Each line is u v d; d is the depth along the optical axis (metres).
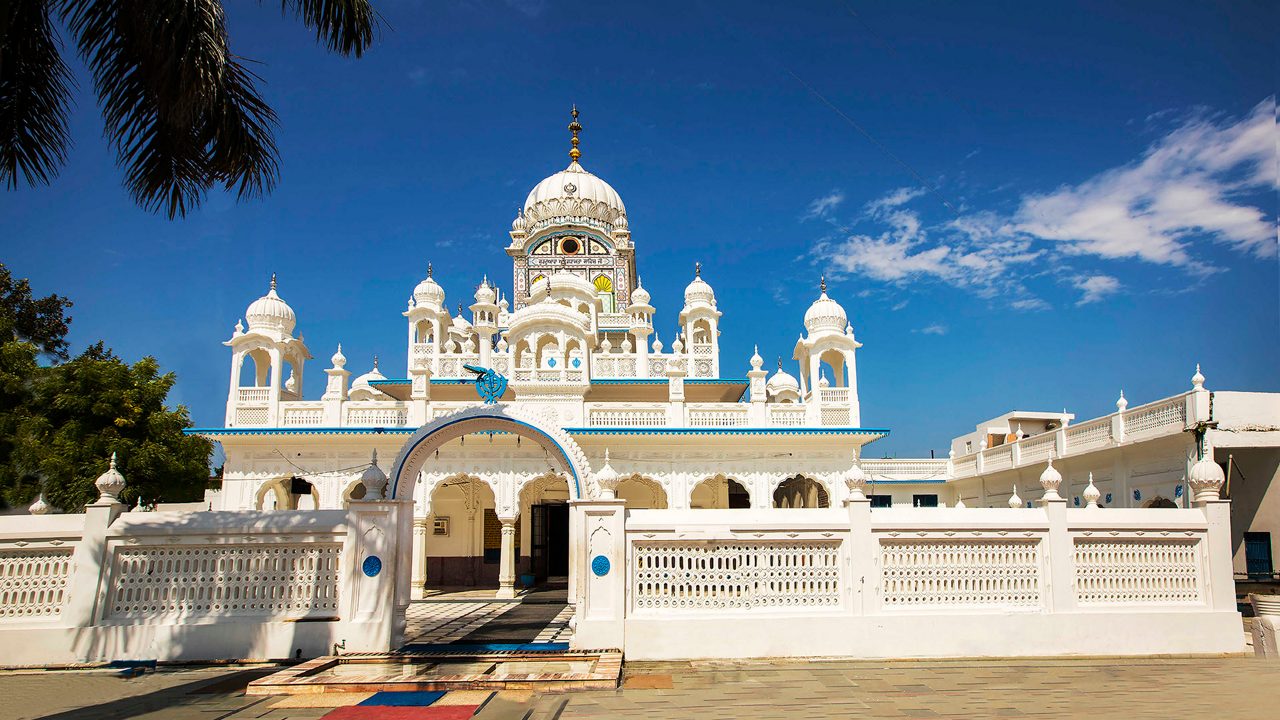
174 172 10.72
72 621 10.95
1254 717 7.59
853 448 23.38
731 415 23.70
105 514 11.26
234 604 11.22
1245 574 18.28
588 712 8.02
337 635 10.96
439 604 19.12
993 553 11.57
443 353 32.34
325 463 22.66
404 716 7.96
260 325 24.45
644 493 26.33
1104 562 11.70
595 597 11.09
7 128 10.30
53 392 23.36
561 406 23.41
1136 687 9.17
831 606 11.32
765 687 9.21
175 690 9.26
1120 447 20.33
